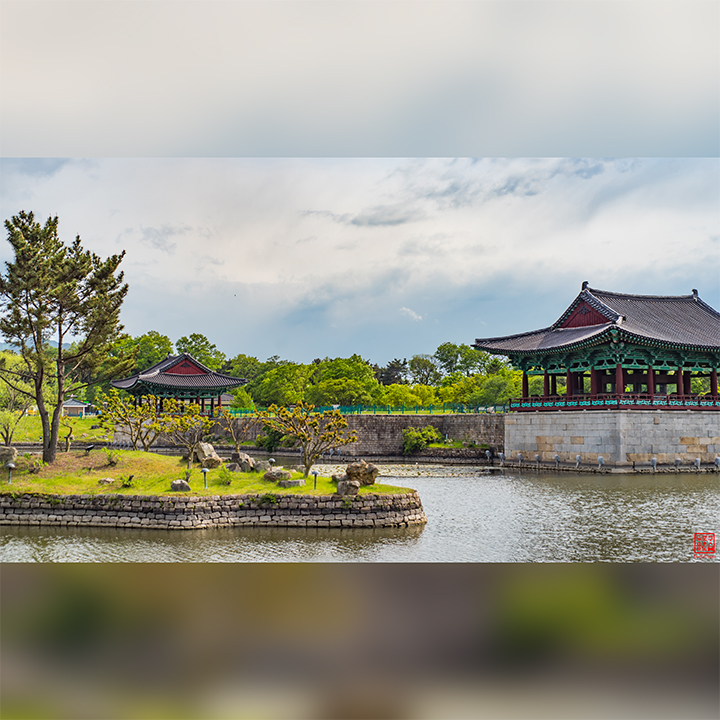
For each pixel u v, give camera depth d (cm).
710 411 6594
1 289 4469
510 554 3088
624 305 7481
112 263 4741
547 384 7488
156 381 10150
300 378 12731
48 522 3769
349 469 4031
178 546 3275
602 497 4794
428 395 11894
